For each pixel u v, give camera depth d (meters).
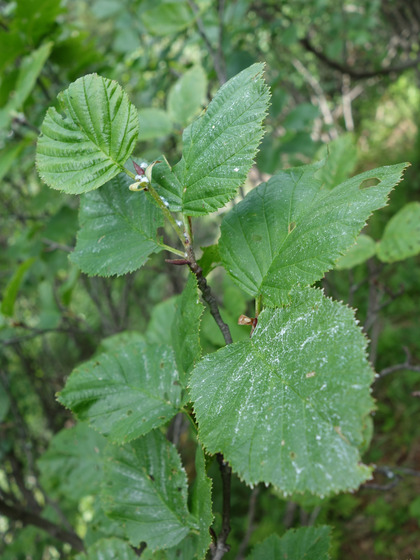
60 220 0.52
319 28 1.18
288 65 1.09
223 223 0.21
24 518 0.41
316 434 0.14
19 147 0.43
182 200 0.19
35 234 0.59
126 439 0.21
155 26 0.48
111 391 0.23
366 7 0.99
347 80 1.11
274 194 0.21
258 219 0.20
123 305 0.62
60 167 0.19
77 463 0.37
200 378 0.17
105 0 0.64
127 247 0.21
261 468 0.15
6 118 0.42
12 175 0.69
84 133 0.19
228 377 0.17
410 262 1.23
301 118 0.60
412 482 0.89
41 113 0.44
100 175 0.19
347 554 0.84
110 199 0.22
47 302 0.55
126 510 0.23
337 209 0.18
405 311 1.17
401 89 1.79
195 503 0.22
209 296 0.20
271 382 0.16
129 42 0.63
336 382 0.15
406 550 0.80
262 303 0.19
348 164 0.36
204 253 0.21
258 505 0.86
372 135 1.84
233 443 0.15
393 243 0.40
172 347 0.23
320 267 0.17
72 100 0.19
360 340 0.15
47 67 0.52
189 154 0.19
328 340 0.16
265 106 0.18
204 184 0.18
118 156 0.19
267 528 0.69
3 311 0.42
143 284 0.85
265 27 0.85
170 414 0.21
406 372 1.03
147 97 0.68
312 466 0.14
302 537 0.25
